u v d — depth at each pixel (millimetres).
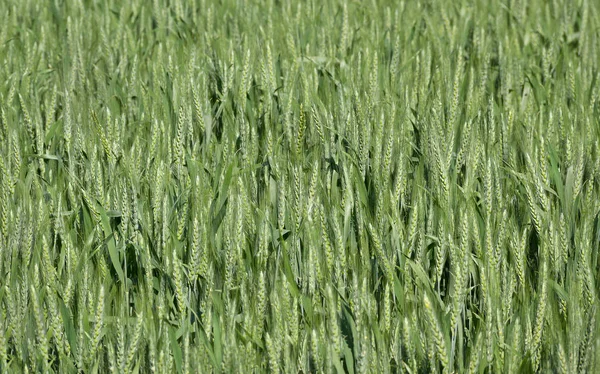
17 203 5648
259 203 5852
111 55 9102
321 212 5109
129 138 7035
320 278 4699
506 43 9555
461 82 8086
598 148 6527
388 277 4629
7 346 4465
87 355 4352
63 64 8812
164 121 7152
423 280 4668
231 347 4020
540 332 4391
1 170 5789
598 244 5254
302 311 4562
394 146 6160
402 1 11391
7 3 11539
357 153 5977
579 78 8242
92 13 10805
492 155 6172
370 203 5629
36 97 7605
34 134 6887
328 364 4066
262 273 4531
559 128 7062
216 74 8125
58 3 11344
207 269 4773
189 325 4422
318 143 6496
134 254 5129
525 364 4188
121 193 5305
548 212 5215
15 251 4902
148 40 9984
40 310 4238
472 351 4195
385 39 9750
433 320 4082
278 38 9719
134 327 4137
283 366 4258
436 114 6434
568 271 4855
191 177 5754
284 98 7051
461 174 6098
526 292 4812
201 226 4789
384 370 4109
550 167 6098
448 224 5098
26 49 9227
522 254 4871
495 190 5586
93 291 4676
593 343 4137
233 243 4855
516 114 7598
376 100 7566
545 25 10758
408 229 5090
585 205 5594
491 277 4551
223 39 9422
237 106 7266
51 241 5371
